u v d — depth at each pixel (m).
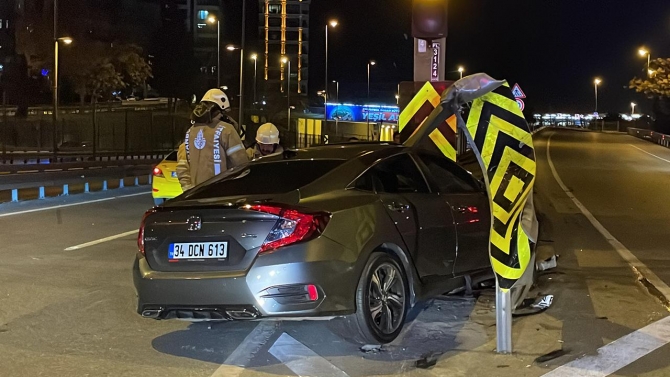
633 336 5.89
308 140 52.84
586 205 16.64
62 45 70.31
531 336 5.92
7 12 76.38
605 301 7.16
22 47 74.12
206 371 5.12
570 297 7.33
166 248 5.47
